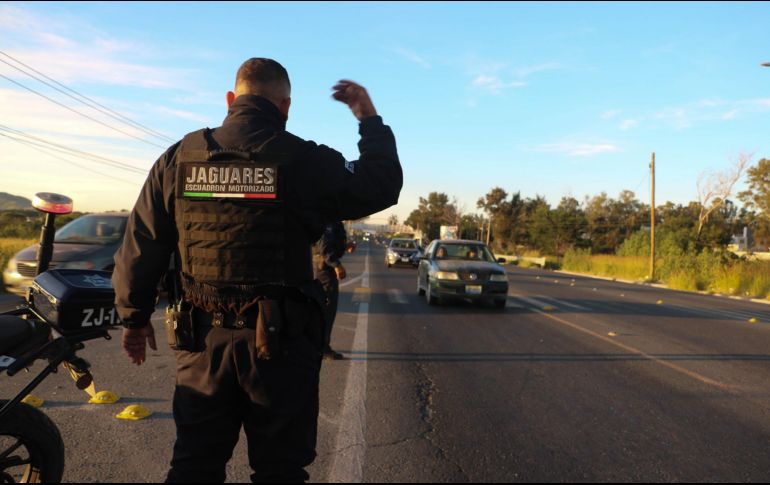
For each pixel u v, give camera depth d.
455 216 103.12
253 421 1.95
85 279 2.49
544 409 4.79
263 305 1.87
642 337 8.72
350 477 3.34
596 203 89.06
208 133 1.99
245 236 1.86
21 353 2.34
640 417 4.64
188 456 1.92
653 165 29.91
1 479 2.44
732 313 13.12
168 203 1.94
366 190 2.00
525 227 74.94
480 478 3.39
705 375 6.20
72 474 3.21
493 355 6.96
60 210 2.69
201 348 1.92
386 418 4.42
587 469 3.57
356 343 7.43
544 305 12.84
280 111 2.12
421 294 14.37
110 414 4.25
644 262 32.84
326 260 6.08
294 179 1.90
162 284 2.02
